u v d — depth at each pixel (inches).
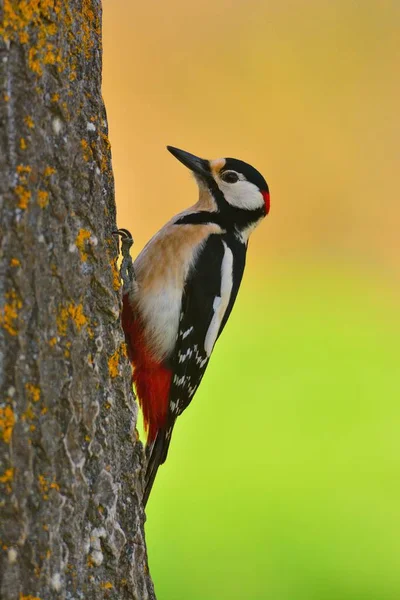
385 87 791.1
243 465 491.5
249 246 719.7
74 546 227.5
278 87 768.9
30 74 219.1
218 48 766.5
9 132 216.1
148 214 666.2
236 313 664.4
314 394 556.4
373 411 538.9
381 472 480.7
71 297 230.4
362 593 408.5
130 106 729.6
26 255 217.8
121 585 242.8
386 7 804.6
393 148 765.9
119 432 249.1
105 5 746.8
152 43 747.4
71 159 231.1
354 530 448.1
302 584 419.2
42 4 222.4
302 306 668.7
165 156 706.2
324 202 743.7
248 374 585.9
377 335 642.8
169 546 435.2
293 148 757.9
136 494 253.3
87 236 237.8
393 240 725.9
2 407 213.2
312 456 493.7
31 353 218.7
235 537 441.4
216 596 414.0
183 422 522.6
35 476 218.1
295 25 793.6
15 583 213.3
